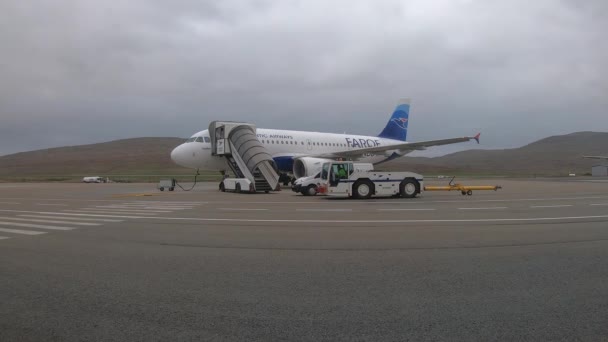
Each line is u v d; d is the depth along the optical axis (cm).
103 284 575
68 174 10525
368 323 432
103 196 2578
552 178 6438
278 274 624
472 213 1441
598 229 1056
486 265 673
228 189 3006
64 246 851
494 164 16500
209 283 578
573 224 1152
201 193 2828
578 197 2217
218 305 488
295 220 1256
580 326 421
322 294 528
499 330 412
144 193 2872
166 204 1894
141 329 418
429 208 1630
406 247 825
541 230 1040
